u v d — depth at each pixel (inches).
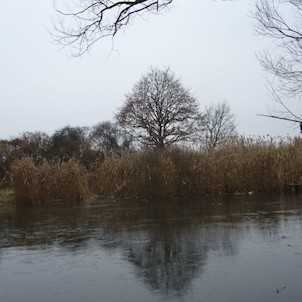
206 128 1921.8
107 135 2659.9
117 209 600.1
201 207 575.8
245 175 769.6
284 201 607.8
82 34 195.0
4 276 252.1
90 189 808.3
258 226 389.7
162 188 743.1
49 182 756.6
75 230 416.8
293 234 344.5
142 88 1776.6
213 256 280.2
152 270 253.0
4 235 402.0
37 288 227.1
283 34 214.4
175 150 796.6
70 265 272.5
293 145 799.1
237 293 205.9
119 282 231.8
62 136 2276.1
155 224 433.7
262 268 246.4
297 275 230.8
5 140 1984.5
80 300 205.8
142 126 1753.2
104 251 310.8
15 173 743.7
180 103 1775.3
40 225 466.9
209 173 761.0
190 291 211.8
